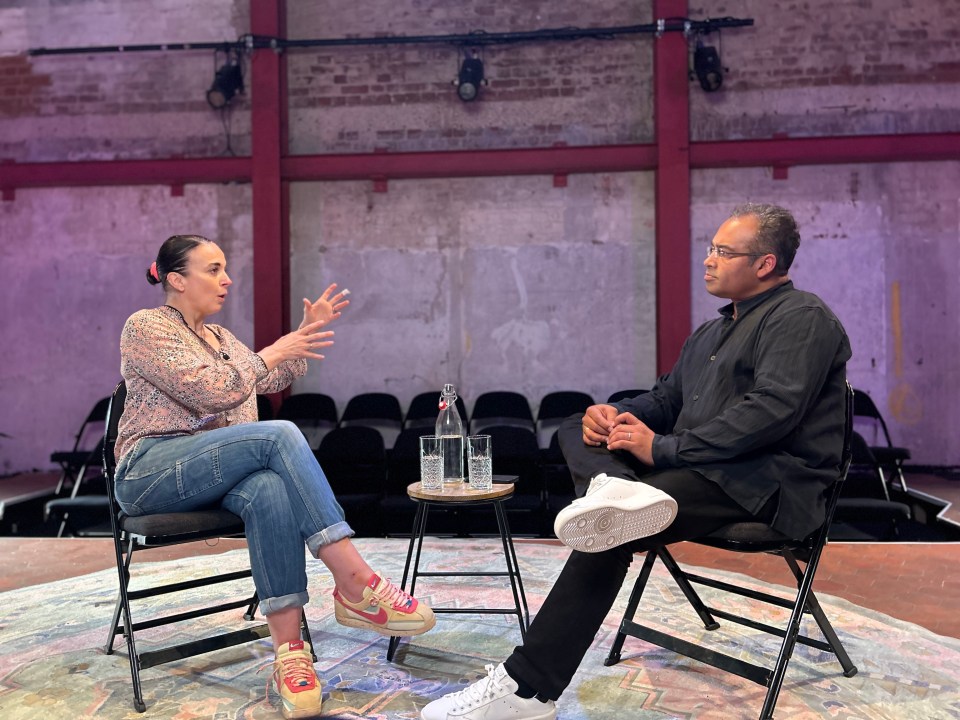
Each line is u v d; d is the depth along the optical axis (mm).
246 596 2867
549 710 1697
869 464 5438
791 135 6180
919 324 6094
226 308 6469
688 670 2117
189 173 6344
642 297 6246
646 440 1859
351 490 5469
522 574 3162
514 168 6176
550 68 6316
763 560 3373
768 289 2031
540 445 6203
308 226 6418
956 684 2006
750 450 1822
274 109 6234
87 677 2111
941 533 4727
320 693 1837
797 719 1803
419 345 6375
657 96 6066
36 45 6598
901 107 6141
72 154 6594
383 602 1880
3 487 5902
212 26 6465
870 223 6109
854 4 6137
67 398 6559
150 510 1990
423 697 1964
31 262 6578
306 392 6398
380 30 6410
